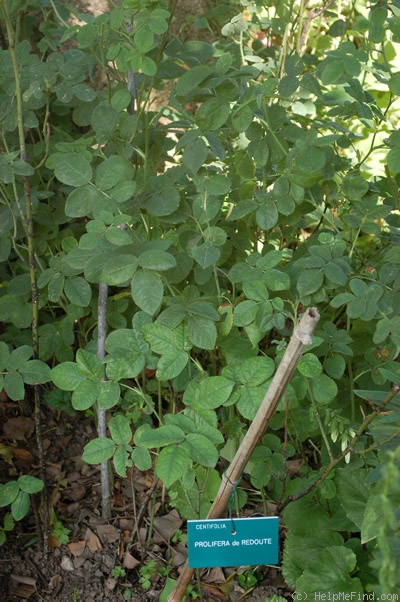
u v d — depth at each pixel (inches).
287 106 91.1
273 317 62.0
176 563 75.9
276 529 62.2
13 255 94.7
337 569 65.8
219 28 98.6
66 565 75.7
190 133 64.3
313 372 61.0
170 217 68.3
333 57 61.6
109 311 81.4
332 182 73.2
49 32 82.6
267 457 70.1
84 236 57.5
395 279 66.7
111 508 81.3
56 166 60.1
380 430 54.2
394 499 54.0
